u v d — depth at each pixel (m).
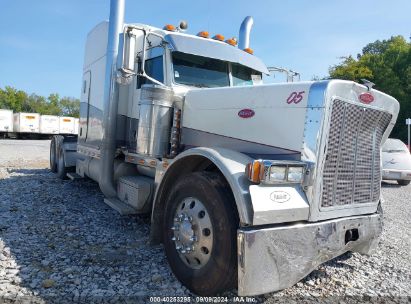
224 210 3.01
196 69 4.91
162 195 3.82
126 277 3.51
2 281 3.25
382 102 3.60
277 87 3.47
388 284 3.77
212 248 3.09
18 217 5.35
